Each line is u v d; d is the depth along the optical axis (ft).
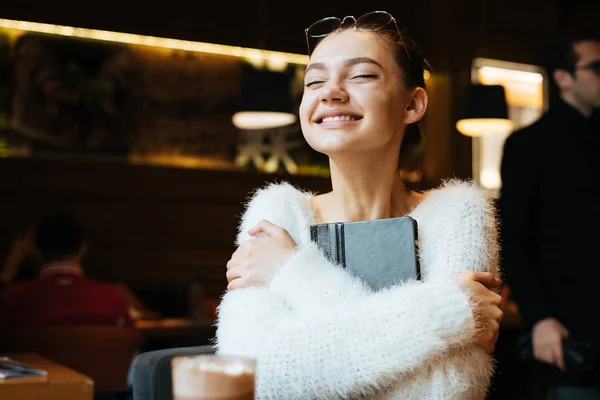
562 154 8.89
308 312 4.28
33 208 22.25
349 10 22.95
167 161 24.32
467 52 23.73
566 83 9.01
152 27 21.09
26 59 22.74
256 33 22.21
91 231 22.85
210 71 24.84
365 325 4.18
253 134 25.31
